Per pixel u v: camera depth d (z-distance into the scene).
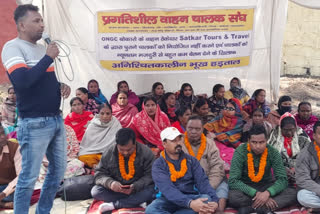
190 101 6.78
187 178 3.73
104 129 5.14
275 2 6.95
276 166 4.06
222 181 4.21
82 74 6.88
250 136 3.97
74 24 6.43
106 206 3.99
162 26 5.63
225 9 5.64
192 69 5.80
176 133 3.65
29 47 3.05
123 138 3.86
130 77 7.25
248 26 5.75
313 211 3.88
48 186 3.44
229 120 5.70
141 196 4.02
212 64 5.80
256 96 6.41
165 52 5.73
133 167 4.06
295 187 4.36
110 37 5.65
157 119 5.32
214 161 4.25
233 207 4.03
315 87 10.60
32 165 3.15
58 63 6.52
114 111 6.04
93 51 6.75
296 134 4.64
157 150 5.11
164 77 7.36
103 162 4.11
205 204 3.43
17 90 3.05
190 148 4.30
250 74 7.48
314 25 11.76
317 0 6.09
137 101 6.78
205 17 5.64
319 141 3.96
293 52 12.14
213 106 6.66
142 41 5.67
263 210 3.87
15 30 6.40
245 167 4.09
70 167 4.59
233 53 5.82
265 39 7.19
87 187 4.29
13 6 6.32
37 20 3.04
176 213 3.63
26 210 3.24
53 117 3.20
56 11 6.18
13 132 5.18
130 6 6.30
